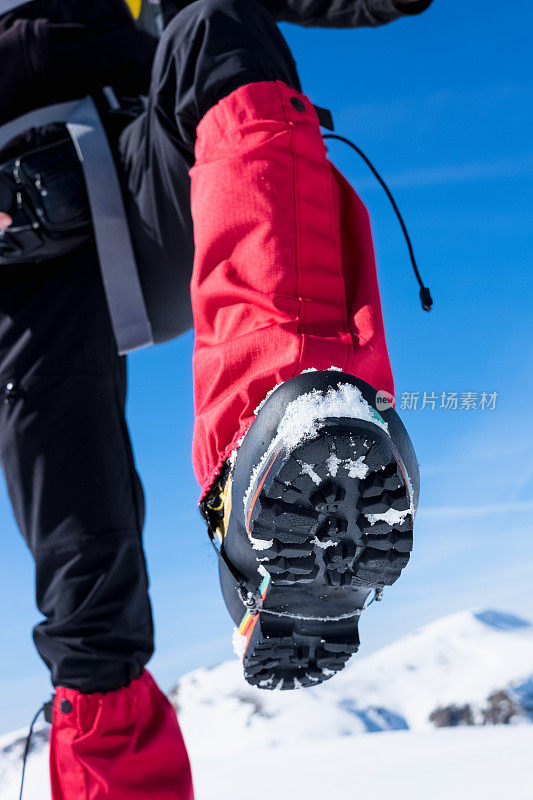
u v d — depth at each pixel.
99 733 1.15
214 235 0.85
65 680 1.17
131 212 1.19
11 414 1.21
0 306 1.25
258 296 0.82
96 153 1.19
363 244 0.91
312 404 0.74
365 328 0.85
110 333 1.26
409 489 0.78
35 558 1.20
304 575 0.79
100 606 1.17
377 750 2.73
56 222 1.18
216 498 0.87
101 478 1.20
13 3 1.31
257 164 0.85
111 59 1.32
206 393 0.85
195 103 0.93
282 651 0.87
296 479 0.74
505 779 1.81
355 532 0.78
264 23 0.97
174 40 0.99
